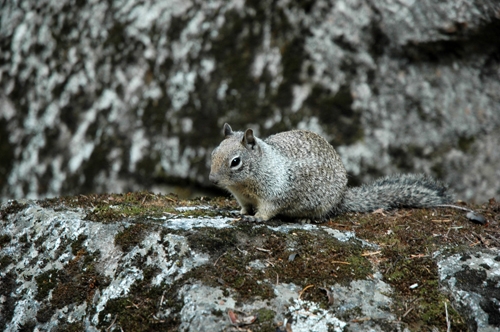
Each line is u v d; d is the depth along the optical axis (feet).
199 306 21.90
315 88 42.47
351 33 42.14
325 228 28.25
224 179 28.27
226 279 23.24
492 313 22.81
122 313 22.99
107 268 25.09
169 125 43.75
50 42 46.93
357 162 41.88
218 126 43.06
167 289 23.12
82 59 45.96
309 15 42.57
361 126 42.14
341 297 22.98
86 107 45.60
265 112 42.65
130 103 44.70
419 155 41.86
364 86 42.22
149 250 25.00
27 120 46.65
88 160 44.86
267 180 29.04
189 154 43.24
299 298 22.70
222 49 43.68
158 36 44.65
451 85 41.88
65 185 45.27
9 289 26.08
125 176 44.09
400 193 32.76
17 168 46.32
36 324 24.34
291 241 26.07
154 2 44.91
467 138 41.86
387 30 41.68
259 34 43.32
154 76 44.52
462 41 40.91
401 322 22.18
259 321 21.48
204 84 43.62
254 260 24.62
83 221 27.68
